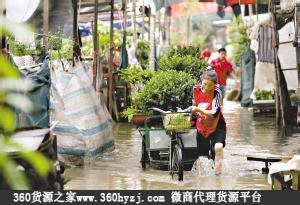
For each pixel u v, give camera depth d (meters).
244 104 39.88
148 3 35.25
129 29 37.94
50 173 10.38
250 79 39.47
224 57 34.53
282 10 24.86
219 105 16.27
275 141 23.70
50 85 17.16
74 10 20.75
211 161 17.25
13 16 19.95
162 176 16.41
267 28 31.41
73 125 18.06
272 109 33.75
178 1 34.31
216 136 16.39
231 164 18.36
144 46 36.38
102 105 21.59
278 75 26.14
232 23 49.44
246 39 43.41
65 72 18.55
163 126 16.53
